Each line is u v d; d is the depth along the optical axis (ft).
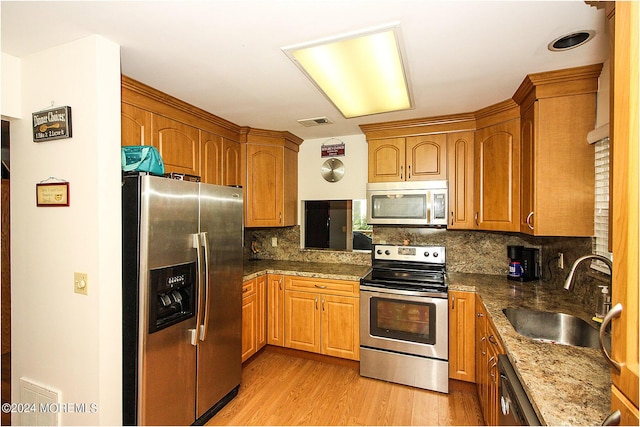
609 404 3.00
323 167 11.52
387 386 8.28
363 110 8.15
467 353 7.84
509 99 7.35
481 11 4.12
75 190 4.96
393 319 8.44
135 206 5.20
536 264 8.54
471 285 7.93
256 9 4.08
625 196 2.15
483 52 5.20
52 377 5.22
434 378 8.00
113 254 5.00
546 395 3.14
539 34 4.66
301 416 6.99
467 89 6.80
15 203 5.53
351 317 9.05
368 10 4.11
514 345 4.32
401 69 5.78
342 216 11.52
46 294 5.26
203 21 4.35
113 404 5.00
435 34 4.66
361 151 11.09
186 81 6.40
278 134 10.55
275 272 10.02
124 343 5.24
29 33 4.67
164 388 5.57
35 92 5.30
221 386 7.12
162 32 4.64
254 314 9.41
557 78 5.96
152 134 6.91
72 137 4.98
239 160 10.16
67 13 4.17
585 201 5.98
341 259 11.21
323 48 5.08
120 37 4.79
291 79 6.31
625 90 2.12
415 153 9.26
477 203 8.45
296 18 4.28
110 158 4.96
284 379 8.59
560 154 6.11
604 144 5.66
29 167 5.39
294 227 11.94
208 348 6.66
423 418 6.93
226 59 5.46
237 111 8.37
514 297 6.77
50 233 5.20
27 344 5.46
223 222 7.04
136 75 6.11
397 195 9.36
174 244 5.70
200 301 6.16
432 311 8.00
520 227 7.20
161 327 5.48
